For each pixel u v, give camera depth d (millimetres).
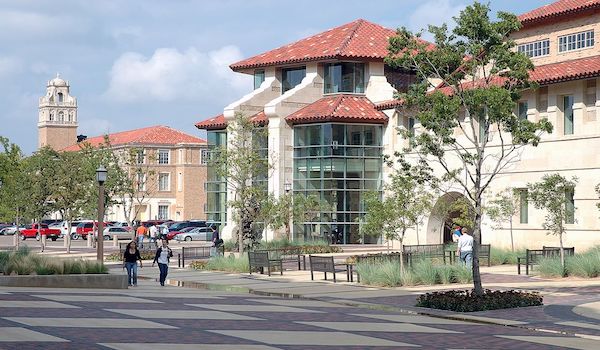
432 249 45219
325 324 20938
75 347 15656
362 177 63469
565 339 19656
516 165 49094
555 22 49281
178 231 88062
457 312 24766
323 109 63969
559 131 47094
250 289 32375
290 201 54219
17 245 67188
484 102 26609
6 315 20094
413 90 28109
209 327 19453
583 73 44625
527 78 27359
